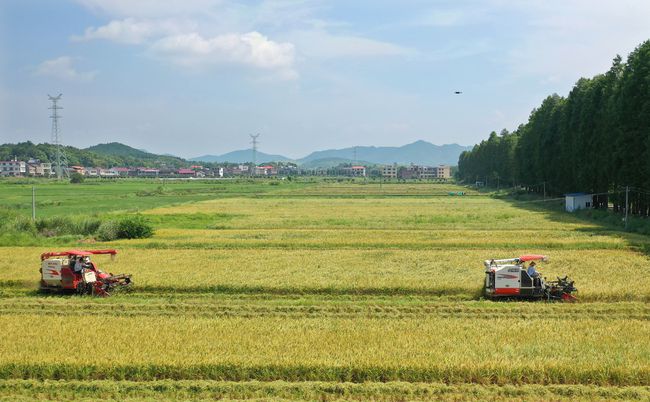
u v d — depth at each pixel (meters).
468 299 29.64
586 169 84.81
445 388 17.78
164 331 22.78
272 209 98.81
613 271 35.47
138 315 26.22
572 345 20.88
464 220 75.94
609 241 50.56
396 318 25.33
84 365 18.95
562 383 18.36
